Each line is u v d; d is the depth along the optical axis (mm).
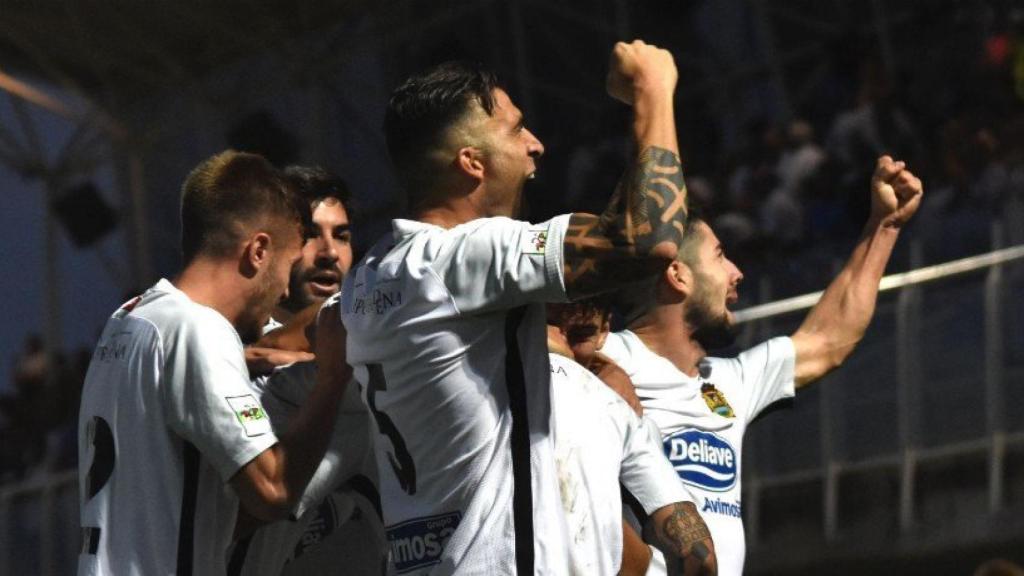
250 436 6328
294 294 8172
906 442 16688
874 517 16812
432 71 6176
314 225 8148
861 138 20000
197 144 28047
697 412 7695
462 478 5836
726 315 7867
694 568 6621
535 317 5961
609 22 26125
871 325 17094
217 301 6660
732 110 25469
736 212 20406
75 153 28047
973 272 16484
